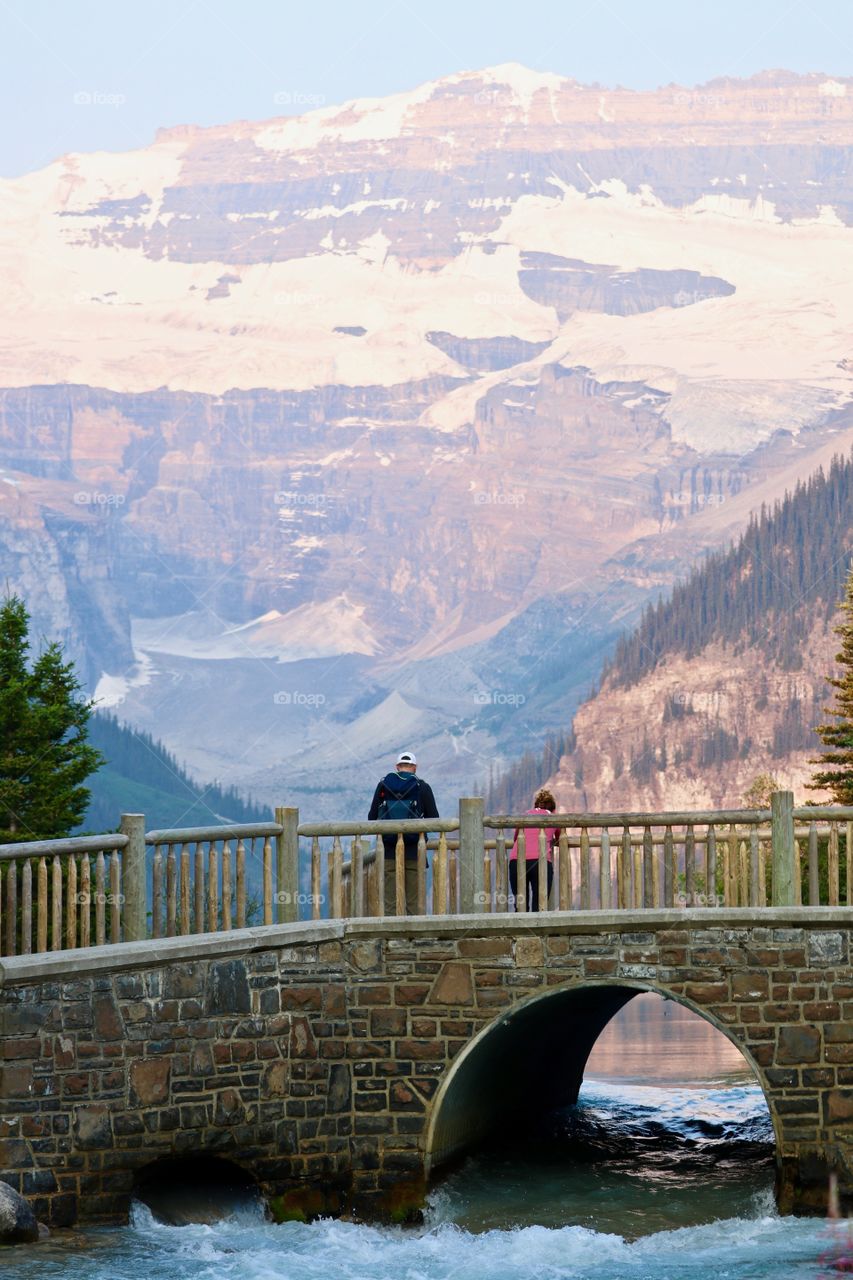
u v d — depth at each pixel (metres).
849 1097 28.45
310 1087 28.55
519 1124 37.84
